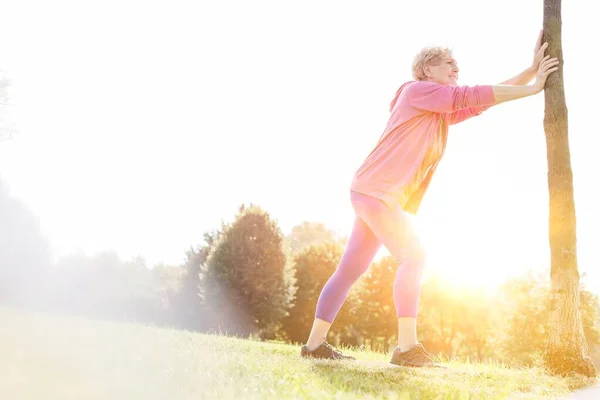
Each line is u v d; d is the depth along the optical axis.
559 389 4.00
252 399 2.22
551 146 5.88
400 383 3.20
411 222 4.97
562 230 5.68
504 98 4.93
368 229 5.19
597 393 3.98
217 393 2.20
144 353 3.27
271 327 36.75
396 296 4.76
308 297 43.59
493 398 3.03
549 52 5.75
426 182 5.25
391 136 5.06
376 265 44.56
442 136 5.24
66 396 1.56
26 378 1.64
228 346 5.60
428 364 4.55
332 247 44.94
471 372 4.44
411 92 5.10
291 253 39.31
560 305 5.52
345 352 7.34
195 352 4.12
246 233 36.50
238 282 35.75
